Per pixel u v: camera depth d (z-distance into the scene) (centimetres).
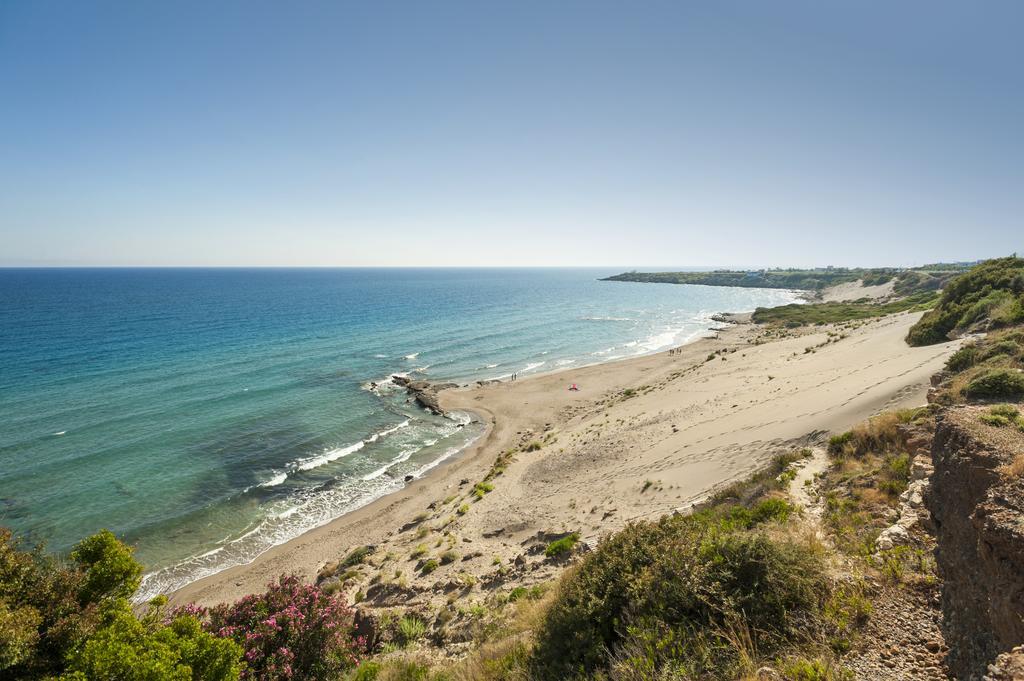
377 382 5088
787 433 1991
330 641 1142
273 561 2173
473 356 6475
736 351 5481
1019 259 3591
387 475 3100
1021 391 1238
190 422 3675
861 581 650
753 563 665
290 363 5647
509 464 2972
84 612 891
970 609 525
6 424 3456
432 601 1452
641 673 563
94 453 3064
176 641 865
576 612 739
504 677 746
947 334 3002
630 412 3472
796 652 544
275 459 3200
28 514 2402
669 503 1778
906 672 503
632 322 9738
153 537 2317
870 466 1274
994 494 559
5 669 754
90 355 5522
